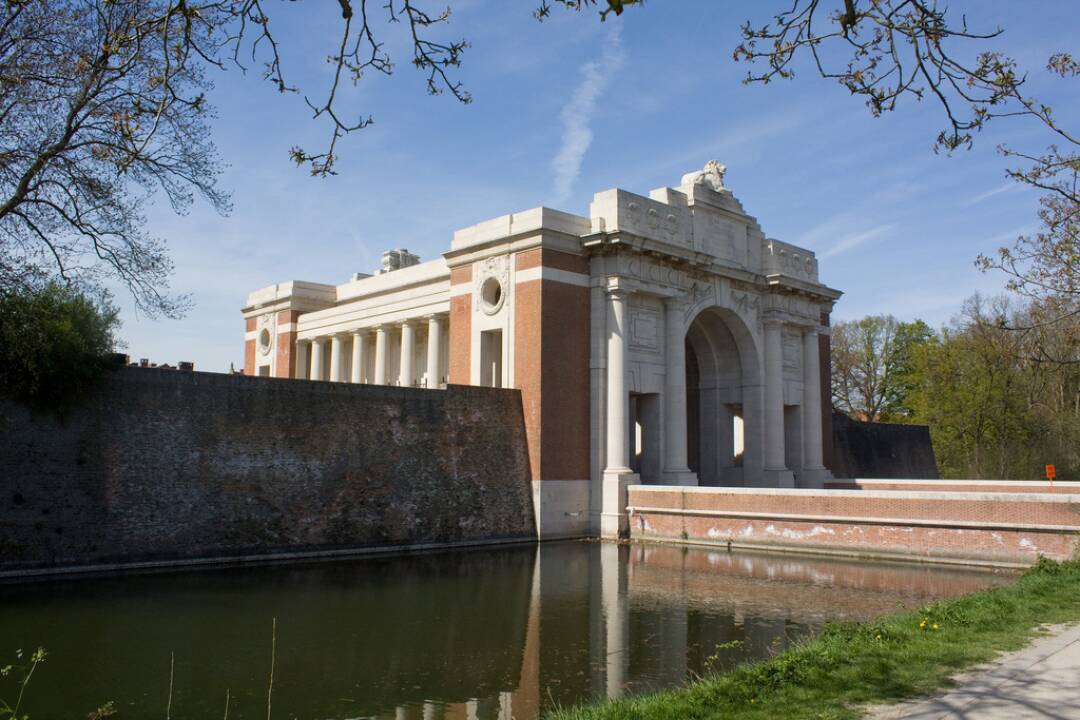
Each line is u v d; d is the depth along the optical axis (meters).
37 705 15.38
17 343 26.95
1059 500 31.52
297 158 9.99
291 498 34.59
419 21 9.24
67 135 20.58
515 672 17.80
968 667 12.32
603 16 7.66
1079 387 72.19
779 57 10.04
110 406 30.45
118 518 29.94
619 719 10.80
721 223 52.41
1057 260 17.41
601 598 26.03
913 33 9.23
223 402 33.41
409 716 15.13
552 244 44.53
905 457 71.44
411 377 61.69
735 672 13.05
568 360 44.78
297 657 18.81
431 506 39.25
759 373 54.09
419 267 61.44
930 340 83.50
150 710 15.22
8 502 27.72
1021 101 10.10
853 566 33.28
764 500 39.22
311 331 71.06
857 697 10.99
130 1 11.57
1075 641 13.84
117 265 23.77
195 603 24.45
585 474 45.06
